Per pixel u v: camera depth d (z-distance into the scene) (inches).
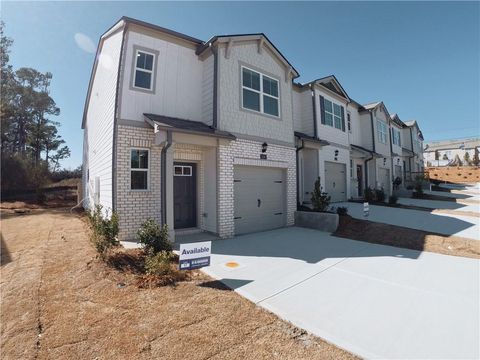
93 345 108.3
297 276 190.2
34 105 1353.3
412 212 477.4
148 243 219.5
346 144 643.5
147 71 323.6
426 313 134.9
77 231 350.0
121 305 142.4
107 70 364.2
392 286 171.5
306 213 399.2
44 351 105.3
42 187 855.1
